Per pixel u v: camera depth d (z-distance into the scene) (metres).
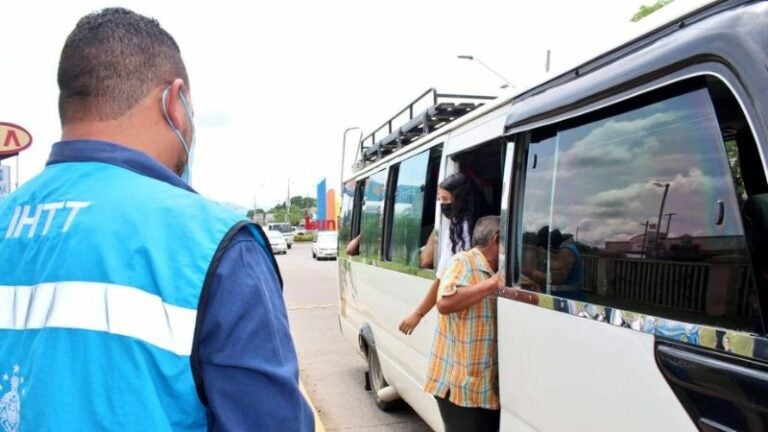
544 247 2.59
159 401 1.14
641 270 1.99
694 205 1.82
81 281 1.19
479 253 3.18
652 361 1.90
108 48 1.37
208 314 1.18
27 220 1.33
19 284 1.27
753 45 1.56
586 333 2.23
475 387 3.11
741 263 1.63
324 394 6.65
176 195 1.29
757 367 1.54
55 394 1.14
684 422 1.77
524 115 2.72
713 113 1.75
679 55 1.81
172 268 1.19
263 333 1.21
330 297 15.17
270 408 1.19
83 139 1.37
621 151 2.15
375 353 6.07
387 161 5.70
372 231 6.08
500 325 2.92
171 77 1.44
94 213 1.25
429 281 4.13
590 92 2.23
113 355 1.14
